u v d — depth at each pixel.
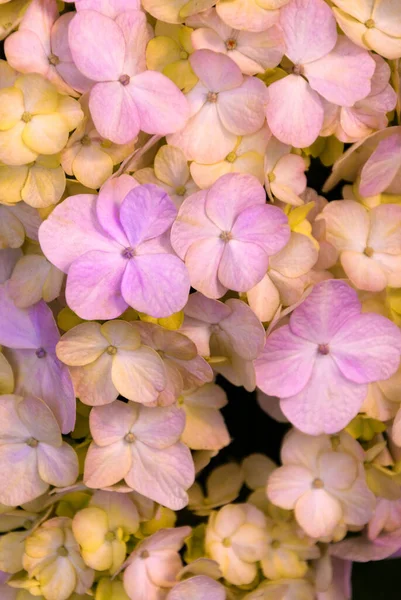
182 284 0.40
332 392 0.43
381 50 0.42
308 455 0.44
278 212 0.41
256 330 0.41
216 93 0.42
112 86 0.41
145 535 0.43
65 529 0.43
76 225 0.41
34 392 0.43
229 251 0.41
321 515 0.44
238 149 0.42
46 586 0.43
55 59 0.41
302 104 0.42
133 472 0.43
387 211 0.43
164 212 0.40
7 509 0.43
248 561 0.44
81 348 0.41
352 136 0.43
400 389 0.43
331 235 0.43
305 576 0.45
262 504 0.45
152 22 0.42
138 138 0.42
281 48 0.41
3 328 0.43
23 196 0.41
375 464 0.44
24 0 0.42
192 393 0.44
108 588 0.43
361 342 0.43
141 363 0.41
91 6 0.41
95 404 0.42
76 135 0.41
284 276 0.42
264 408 0.45
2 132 0.40
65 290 0.41
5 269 0.43
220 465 0.45
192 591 0.43
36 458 0.43
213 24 0.41
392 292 0.44
